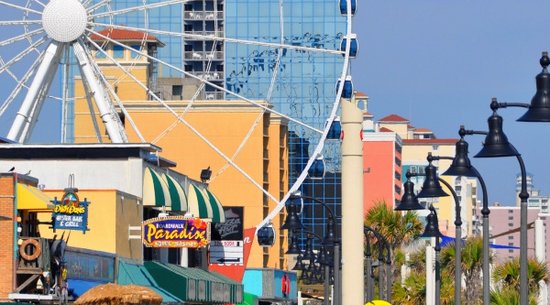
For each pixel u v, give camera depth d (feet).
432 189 451.53
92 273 465.06
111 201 508.94
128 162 549.95
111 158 549.13
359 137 367.04
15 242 404.98
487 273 402.52
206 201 640.58
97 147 548.31
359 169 366.43
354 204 367.04
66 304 411.13
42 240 404.57
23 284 403.13
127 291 351.87
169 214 598.75
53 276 410.11
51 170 549.13
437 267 533.55
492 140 334.85
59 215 431.02
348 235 367.04
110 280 491.31
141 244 540.52
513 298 636.89
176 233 526.57
